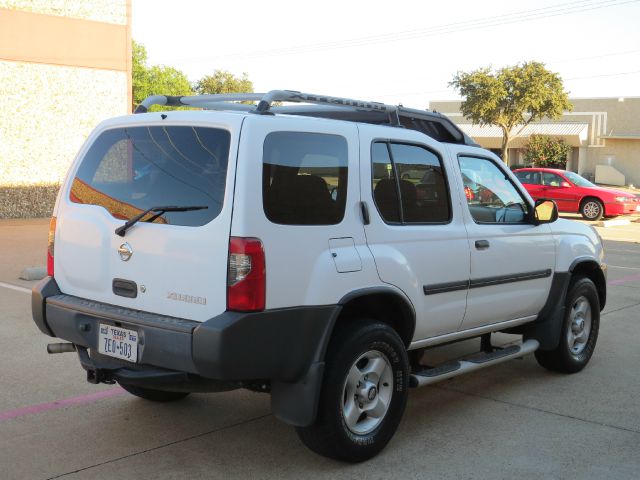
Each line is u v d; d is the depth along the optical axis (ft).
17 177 58.75
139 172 13.20
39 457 13.44
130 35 64.28
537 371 20.39
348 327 13.17
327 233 12.79
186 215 12.19
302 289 12.28
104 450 13.88
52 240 14.58
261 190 11.86
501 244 16.98
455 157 16.28
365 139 13.93
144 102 15.08
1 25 56.34
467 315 16.19
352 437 13.14
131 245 12.86
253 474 12.92
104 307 13.23
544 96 139.44
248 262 11.54
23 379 18.15
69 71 60.64
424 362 20.93
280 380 12.35
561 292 19.07
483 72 142.00
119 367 12.98
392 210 14.30
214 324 11.44
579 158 160.45
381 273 13.61
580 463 13.71
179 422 15.53
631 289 34.19
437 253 15.07
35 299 14.37
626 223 73.20
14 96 57.77
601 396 18.06
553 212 17.76
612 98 160.35
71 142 61.52
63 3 59.62
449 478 12.91
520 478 12.98
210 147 12.34
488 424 15.87
